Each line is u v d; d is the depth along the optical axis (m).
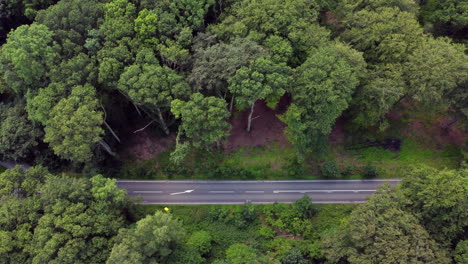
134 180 70.94
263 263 54.31
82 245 50.19
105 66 59.03
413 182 54.16
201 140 63.34
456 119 68.69
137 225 52.22
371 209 51.34
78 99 58.06
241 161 71.19
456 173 54.47
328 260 57.53
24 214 52.75
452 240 50.22
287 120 62.41
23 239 50.75
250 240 62.53
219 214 65.44
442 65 60.12
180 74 63.19
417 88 62.06
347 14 68.56
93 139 57.59
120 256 46.75
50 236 49.88
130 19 64.06
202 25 67.38
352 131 73.50
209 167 71.00
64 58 62.97
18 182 57.75
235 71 58.31
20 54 57.97
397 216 49.31
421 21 79.19
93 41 61.94
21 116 68.25
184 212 66.50
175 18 65.06
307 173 71.06
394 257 45.78
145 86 57.69
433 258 46.47
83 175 67.25
